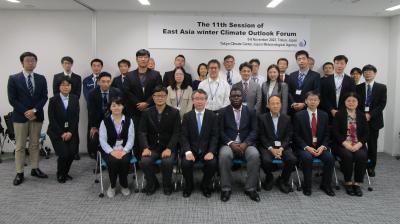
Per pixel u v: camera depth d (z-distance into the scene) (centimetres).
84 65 539
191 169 340
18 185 375
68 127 390
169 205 321
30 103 387
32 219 287
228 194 338
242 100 407
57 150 380
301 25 543
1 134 539
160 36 538
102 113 405
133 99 416
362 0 435
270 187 367
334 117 382
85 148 542
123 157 338
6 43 534
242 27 539
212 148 354
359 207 320
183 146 355
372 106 432
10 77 381
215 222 285
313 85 432
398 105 537
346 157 355
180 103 426
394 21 538
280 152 354
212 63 420
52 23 531
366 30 550
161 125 362
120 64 485
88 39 535
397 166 474
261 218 294
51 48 535
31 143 400
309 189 352
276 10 510
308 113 373
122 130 356
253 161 342
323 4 463
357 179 358
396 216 299
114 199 335
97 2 468
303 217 296
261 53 546
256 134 371
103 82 394
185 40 539
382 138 571
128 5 488
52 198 337
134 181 393
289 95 435
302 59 438
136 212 304
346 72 555
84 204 321
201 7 496
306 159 350
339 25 547
